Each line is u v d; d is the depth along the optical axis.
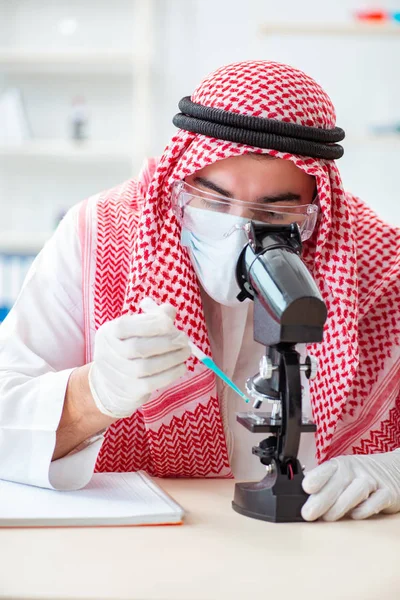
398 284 1.62
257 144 1.33
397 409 1.65
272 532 1.09
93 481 1.32
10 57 4.98
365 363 1.63
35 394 1.30
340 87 5.10
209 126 1.35
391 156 5.16
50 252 1.64
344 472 1.20
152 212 1.43
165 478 1.52
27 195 5.22
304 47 5.09
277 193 1.39
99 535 1.04
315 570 0.94
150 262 1.44
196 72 5.14
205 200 1.39
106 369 1.19
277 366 1.17
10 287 4.52
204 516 1.17
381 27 4.86
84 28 5.13
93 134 5.14
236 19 5.11
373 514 1.22
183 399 1.49
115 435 1.58
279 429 1.17
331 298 1.47
